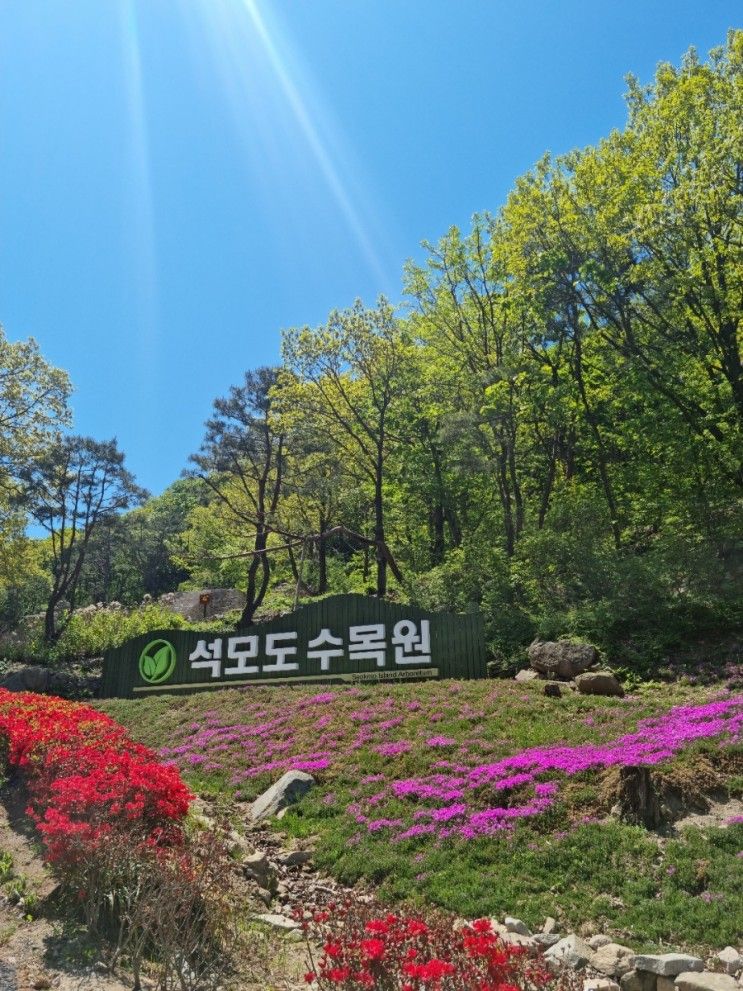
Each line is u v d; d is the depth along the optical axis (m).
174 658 24.94
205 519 51.53
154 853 8.50
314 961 8.27
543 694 18.00
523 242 28.47
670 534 23.88
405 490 36.28
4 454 35.59
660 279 25.45
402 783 14.15
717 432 25.91
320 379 33.88
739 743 12.77
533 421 30.84
